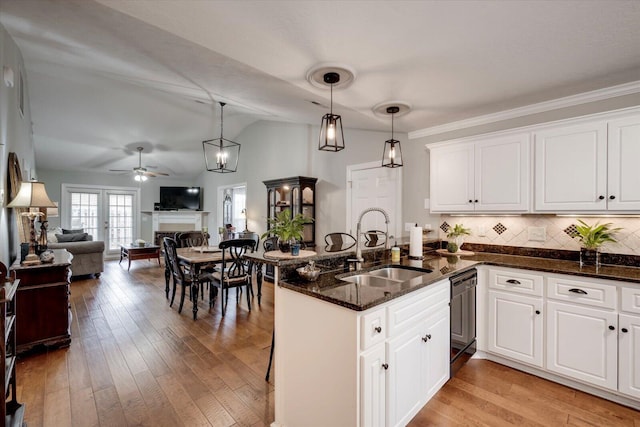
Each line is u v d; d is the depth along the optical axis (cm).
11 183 317
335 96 267
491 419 197
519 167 280
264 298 460
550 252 291
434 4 147
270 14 158
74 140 658
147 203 913
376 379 156
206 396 218
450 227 352
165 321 362
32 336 279
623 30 167
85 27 221
